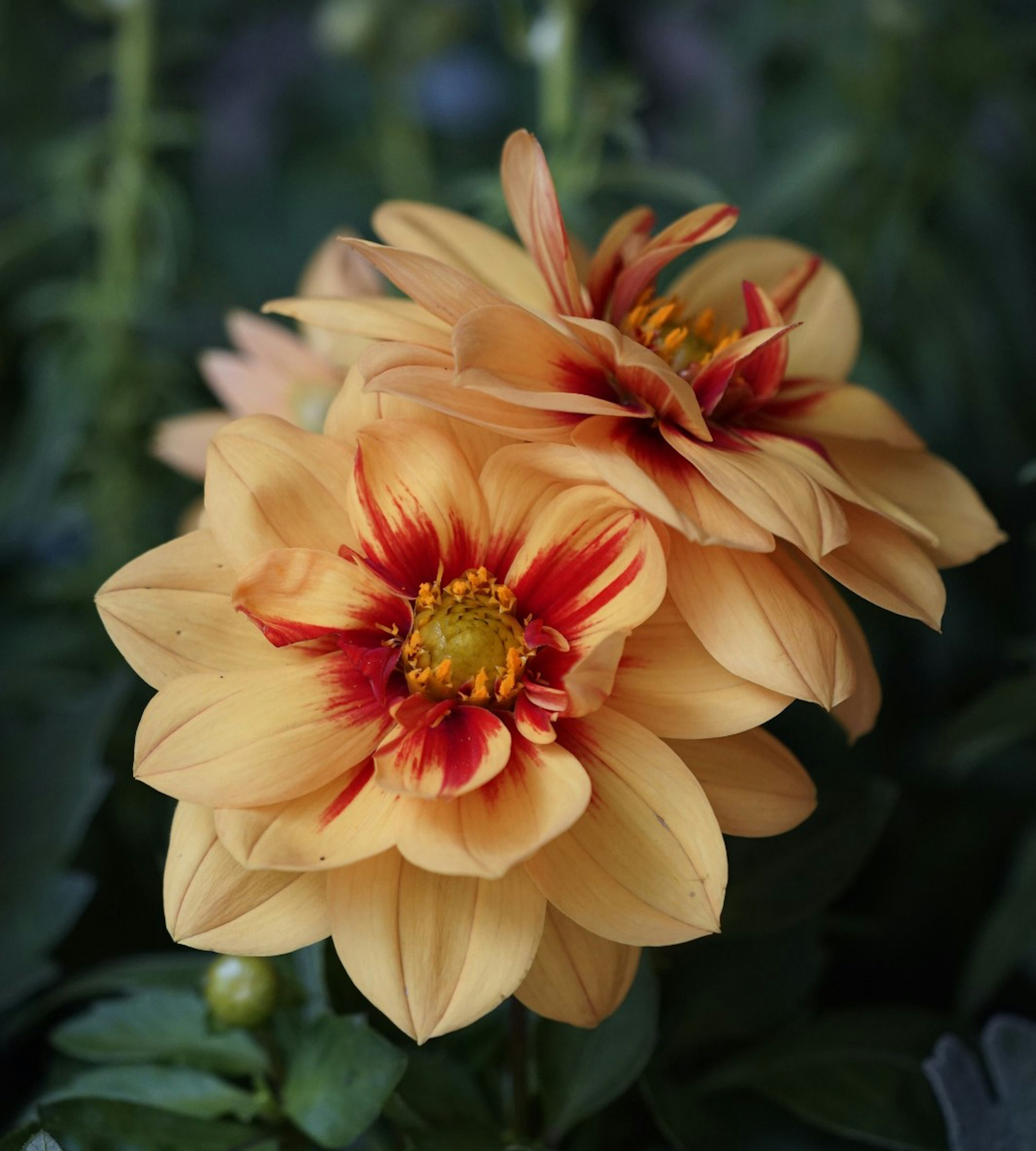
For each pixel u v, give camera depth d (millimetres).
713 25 901
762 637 482
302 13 1034
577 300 500
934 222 712
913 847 652
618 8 960
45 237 747
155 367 716
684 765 479
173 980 564
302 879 480
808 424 525
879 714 671
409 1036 509
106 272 707
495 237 541
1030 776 669
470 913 474
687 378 507
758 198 711
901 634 682
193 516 640
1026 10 792
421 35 753
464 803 478
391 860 477
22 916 580
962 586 689
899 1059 547
